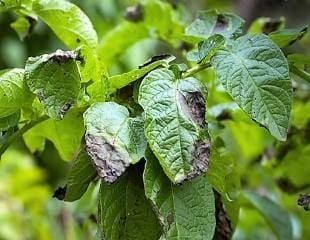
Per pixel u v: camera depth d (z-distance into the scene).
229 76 0.54
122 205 0.54
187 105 0.53
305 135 0.79
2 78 0.56
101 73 0.58
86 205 0.87
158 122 0.52
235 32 0.64
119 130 0.52
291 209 0.92
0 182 1.47
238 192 0.68
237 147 0.89
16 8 0.65
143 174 0.52
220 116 0.72
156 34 0.86
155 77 0.53
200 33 0.65
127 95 0.57
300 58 0.62
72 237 1.04
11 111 0.56
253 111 0.53
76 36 0.65
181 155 0.51
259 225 0.98
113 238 0.54
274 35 0.61
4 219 1.38
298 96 0.85
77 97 0.55
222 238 0.65
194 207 0.53
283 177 0.82
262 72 0.54
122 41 0.85
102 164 0.51
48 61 0.55
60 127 0.63
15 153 1.56
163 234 0.52
